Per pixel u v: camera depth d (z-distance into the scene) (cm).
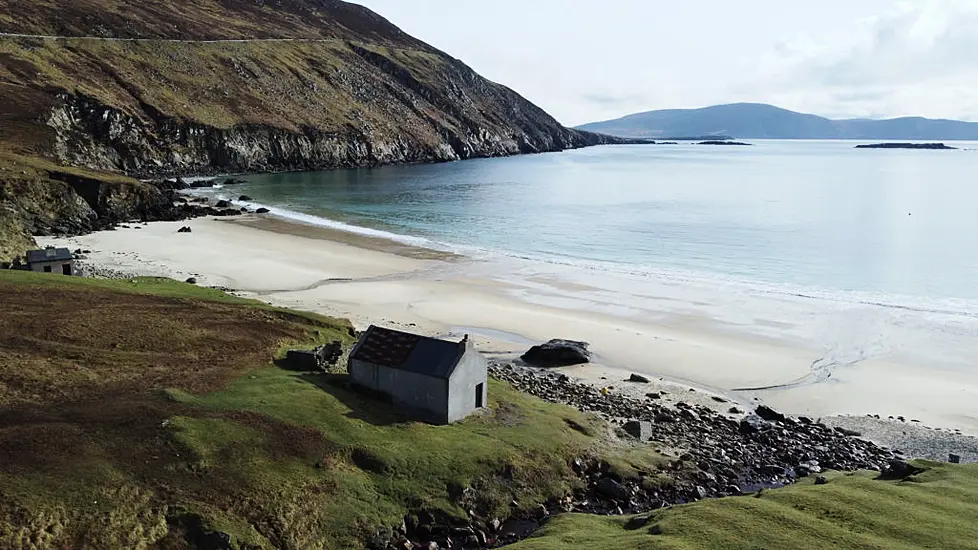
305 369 4306
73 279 5962
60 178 10688
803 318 6381
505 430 3753
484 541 2973
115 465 2886
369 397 3947
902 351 5528
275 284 7325
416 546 2897
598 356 5453
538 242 10181
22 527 2486
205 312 5216
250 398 3653
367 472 3206
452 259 8900
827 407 4528
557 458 3550
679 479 3528
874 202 15062
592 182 19550
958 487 3061
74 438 3036
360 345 4047
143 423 3212
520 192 16662
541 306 6769
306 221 11856
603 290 7375
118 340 4397
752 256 9156
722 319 6378
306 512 2880
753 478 3572
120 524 2608
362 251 9300
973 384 4869
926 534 2612
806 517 2786
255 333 4844
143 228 10438
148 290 5906
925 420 4316
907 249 9606
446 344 3894
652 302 6931
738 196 16212
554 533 2875
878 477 3381
